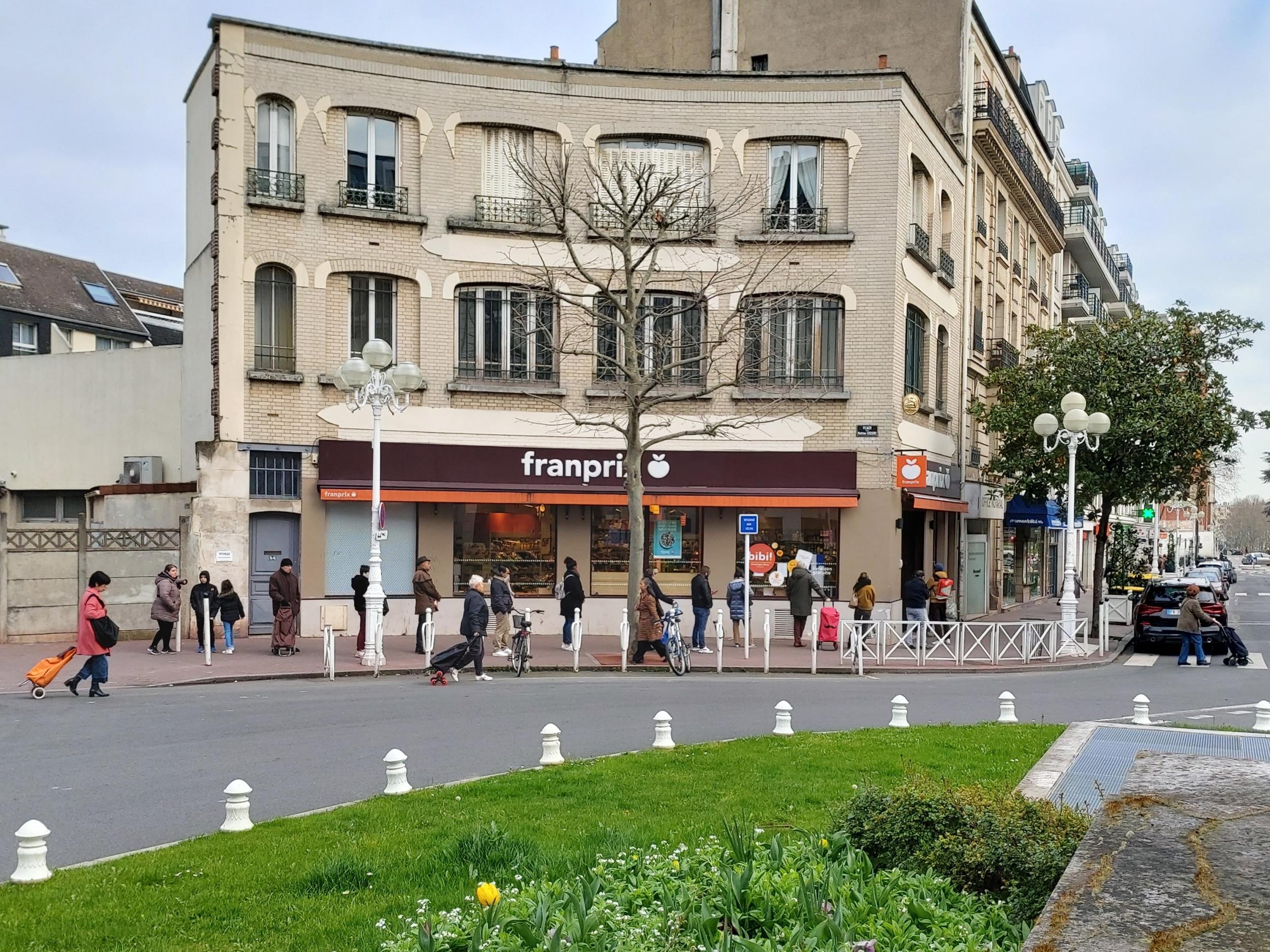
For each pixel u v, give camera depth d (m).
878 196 24.20
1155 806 4.94
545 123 23.77
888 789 7.30
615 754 10.72
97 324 43.25
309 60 22.42
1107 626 24.94
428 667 17.19
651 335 23.94
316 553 22.14
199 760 10.51
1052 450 23.88
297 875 6.49
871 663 20.12
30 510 28.38
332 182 22.61
